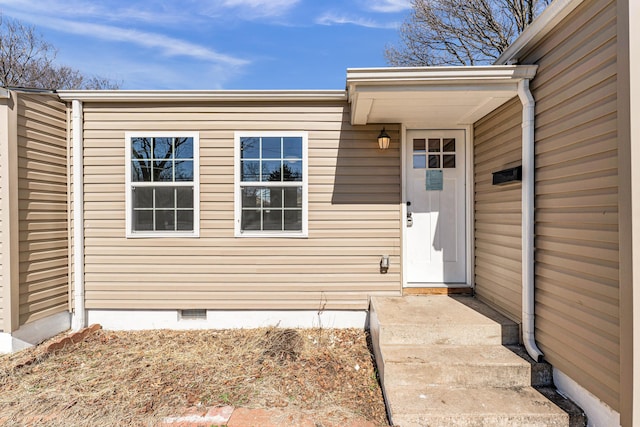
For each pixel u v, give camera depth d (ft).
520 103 9.89
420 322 10.21
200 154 13.19
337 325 13.32
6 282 10.85
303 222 13.28
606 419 6.85
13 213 10.98
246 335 12.64
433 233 13.76
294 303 13.32
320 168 13.28
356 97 10.20
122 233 13.20
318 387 9.14
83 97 12.77
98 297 13.24
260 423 7.36
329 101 13.25
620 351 6.34
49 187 12.26
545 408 7.61
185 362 10.43
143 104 13.17
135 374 9.67
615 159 6.57
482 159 12.61
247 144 13.30
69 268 13.07
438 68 9.20
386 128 13.29
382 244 13.32
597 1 7.04
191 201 13.29
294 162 13.29
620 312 6.31
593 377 7.20
